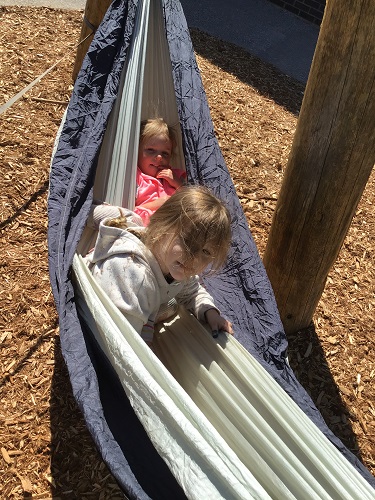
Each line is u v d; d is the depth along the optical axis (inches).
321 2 311.7
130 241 85.8
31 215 152.3
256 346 99.3
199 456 66.2
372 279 156.5
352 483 70.6
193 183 118.0
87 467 102.5
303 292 128.4
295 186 115.1
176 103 127.2
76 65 197.0
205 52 261.7
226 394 81.2
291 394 87.0
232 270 108.7
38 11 252.2
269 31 302.5
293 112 230.2
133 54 116.7
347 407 124.3
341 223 117.6
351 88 101.1
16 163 166.2
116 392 78.0
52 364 118.0
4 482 98.9
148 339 88.7
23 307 128.0
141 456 72.3
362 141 106.3
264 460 75.0
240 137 203.0
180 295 94.3
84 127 112.0
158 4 126.3
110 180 110.7
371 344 138.2
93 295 81.7
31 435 105.6
